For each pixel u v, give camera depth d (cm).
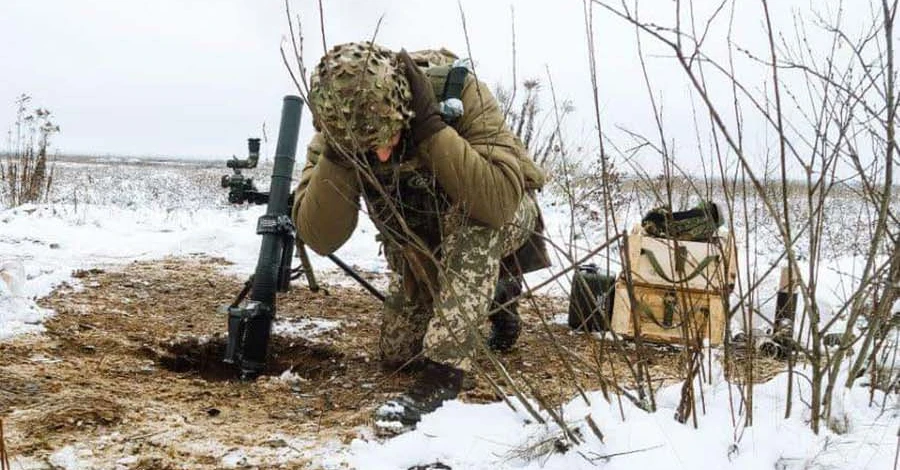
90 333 352
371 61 231
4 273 392
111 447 223
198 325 386
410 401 247
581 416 217
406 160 255
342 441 233
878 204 221
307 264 348
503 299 334
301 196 283
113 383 283
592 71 205
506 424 229
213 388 290
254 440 233
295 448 227
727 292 218
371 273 554
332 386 301
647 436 206
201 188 1923
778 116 189
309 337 373
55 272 475
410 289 273
